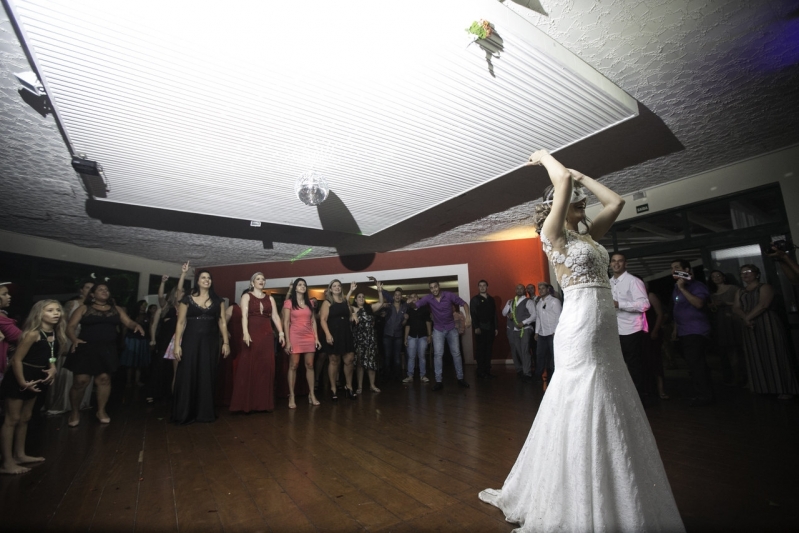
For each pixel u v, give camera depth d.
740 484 2.04
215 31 2.42
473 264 9.38
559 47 2.85
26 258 7.46
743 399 4.28
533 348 6.84
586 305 1.56
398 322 7.19
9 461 2.63
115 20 2.30
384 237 8.55
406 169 4.44
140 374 7.63
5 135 3.92
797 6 2.68
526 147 4.05
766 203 5.09
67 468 2.73
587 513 1.36
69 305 4.94
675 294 4.35
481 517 1.80
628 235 6.46
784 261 4.02
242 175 4.45
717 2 2.65
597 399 1.46
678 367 7.56
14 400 2.71
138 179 4.52
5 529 1.82
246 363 4.68
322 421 3.99
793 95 3.79
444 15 2.38
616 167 5.33
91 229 7.24
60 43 2.44
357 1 2.27
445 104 3.27
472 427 3.50
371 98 3.15
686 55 3.16
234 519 1.88
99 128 3.45
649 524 1.37
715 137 4.57
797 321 4.76
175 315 5.66
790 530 1.56
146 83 2.86
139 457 2.95
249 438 3.43
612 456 1.42
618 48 3.05
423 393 5.55
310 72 2.83
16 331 2.97
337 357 5.26
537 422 1.67
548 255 1.71
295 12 2.32
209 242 8.38
